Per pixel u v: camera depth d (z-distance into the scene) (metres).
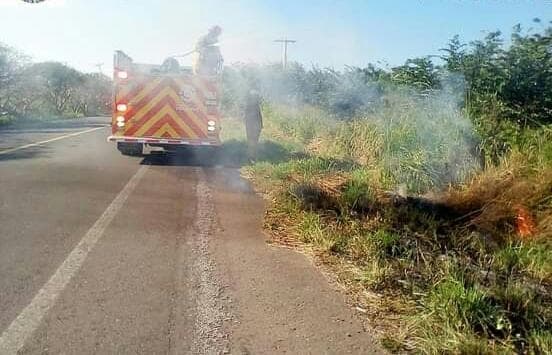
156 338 3.18
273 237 5.45
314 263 4.68
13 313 3.39
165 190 7.68
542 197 5.73
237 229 5.69
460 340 3.21
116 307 3.56
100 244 4.88
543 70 7.81
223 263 4.58
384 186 7.34
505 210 5.76
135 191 7.46
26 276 4.01
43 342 3.05
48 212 5.93
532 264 4.73
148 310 3.55
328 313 3.67
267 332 3.36
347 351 3.17
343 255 4.88
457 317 3.45
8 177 7.89
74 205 6.34
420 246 5.05
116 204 6.54
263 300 3.84
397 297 3.96
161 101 10.77
